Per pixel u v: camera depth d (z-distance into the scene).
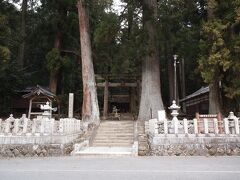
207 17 18.17
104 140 14.88
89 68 19.78
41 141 11.55
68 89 28.42
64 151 11.69
